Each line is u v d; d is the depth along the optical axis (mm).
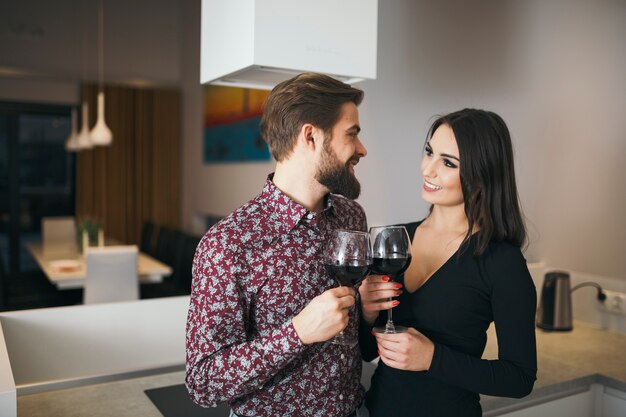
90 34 6168
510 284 1124
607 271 2146
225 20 1562
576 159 2195
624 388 1687
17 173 6523
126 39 6344
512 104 2400
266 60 1433
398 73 2881
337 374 1101
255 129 5000
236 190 5449
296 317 984
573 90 2178
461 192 1209
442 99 2637
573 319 2328
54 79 6301
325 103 1062
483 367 1079
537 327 2266
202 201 6375
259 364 971
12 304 4395
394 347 1064
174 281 4922
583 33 2133
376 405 1229
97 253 3717
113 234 6758
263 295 1054
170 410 1452
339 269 1016
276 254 1058
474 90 2510
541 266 2352
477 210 1174
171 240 5234
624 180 2029
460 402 1187
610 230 2107
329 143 1073
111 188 6727
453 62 2588
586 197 2176
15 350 1730
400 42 2867
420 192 2711
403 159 2834
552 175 2293
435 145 1218
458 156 1181
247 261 1039
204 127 6195
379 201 3018
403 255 1098
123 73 6352
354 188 1117
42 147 6598
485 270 1148
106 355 1858
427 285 1195
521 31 2334
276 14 1439
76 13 6086
